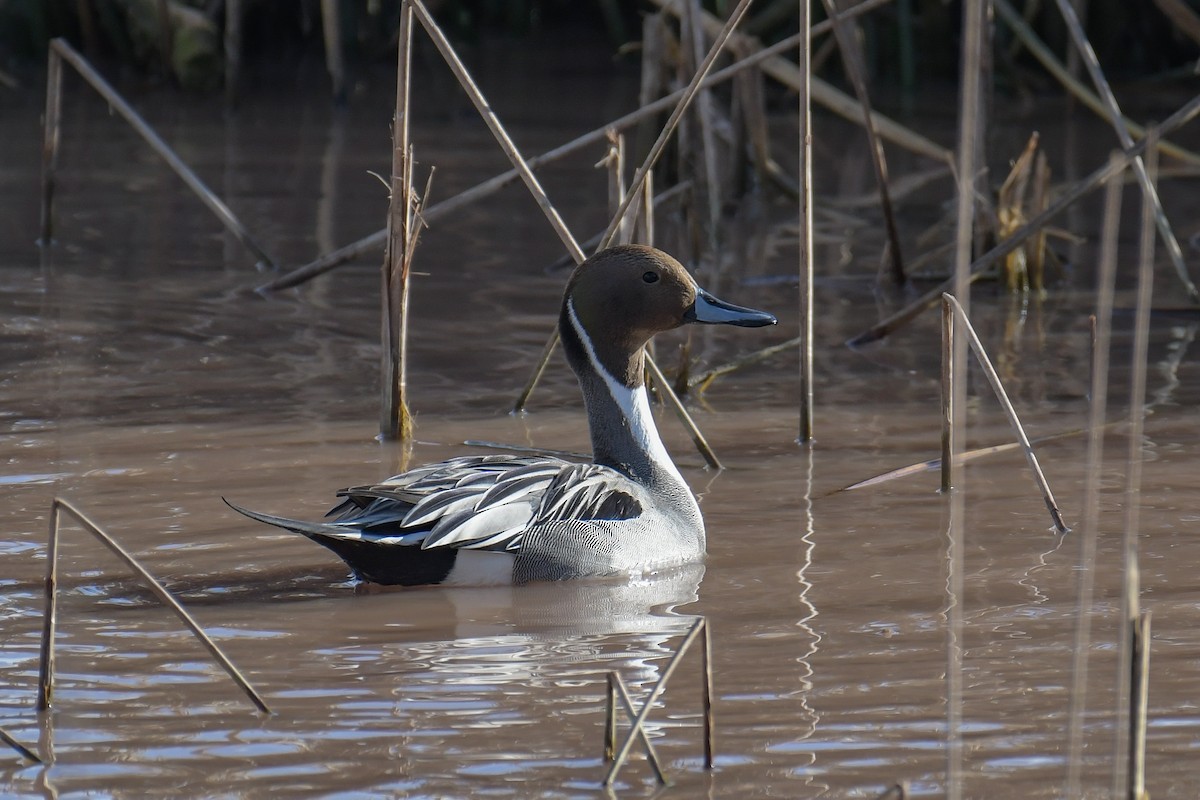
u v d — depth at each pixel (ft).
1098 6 105.19
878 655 27.17
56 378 46.80
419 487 31.32
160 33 104.32
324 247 65.21
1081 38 54.29
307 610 30.07
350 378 47.65
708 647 22.65
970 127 23.72
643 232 45.29
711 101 78.02
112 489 36.88
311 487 37.22
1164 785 21.97
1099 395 23.44
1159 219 57.88
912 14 111.14
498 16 128.36
